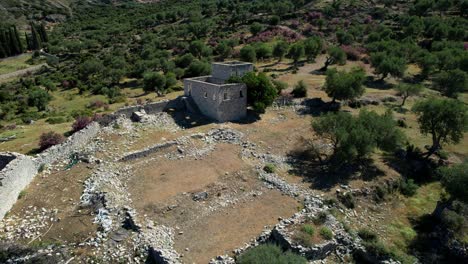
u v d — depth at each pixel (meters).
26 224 26.56
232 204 31.08
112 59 115.12
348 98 56.25
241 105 50.28
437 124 41.31
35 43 157.12
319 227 27.59
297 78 72.44
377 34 100.12
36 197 30.05
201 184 33.38
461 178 30.23
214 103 48.16
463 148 46.78
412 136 48.25
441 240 29.34
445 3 117.81
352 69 70.69
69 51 149.25
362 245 26.92
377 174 37.91
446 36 94.50
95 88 87.19
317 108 56.06
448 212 30.86
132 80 94.88
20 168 30.70
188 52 109.94
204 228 27.83
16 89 99.44
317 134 41.69
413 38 98.56
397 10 132.12
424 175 39.97
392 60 71.00
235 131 45.81
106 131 43.03
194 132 44.72
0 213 26.72
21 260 22.84
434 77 75.44
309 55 87.88
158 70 95.56
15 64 136.50
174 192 31.89
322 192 33.94
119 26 184.12
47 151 35.84
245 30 128.00
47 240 24.92
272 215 29.72
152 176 34.81
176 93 69.69
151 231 26.42
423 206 34.34
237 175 35.47
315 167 39.00
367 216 32.00
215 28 137.62
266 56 91.81
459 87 63.81
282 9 137.38
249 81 50.34
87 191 30.53
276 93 53.41
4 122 60.47
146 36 139.75
